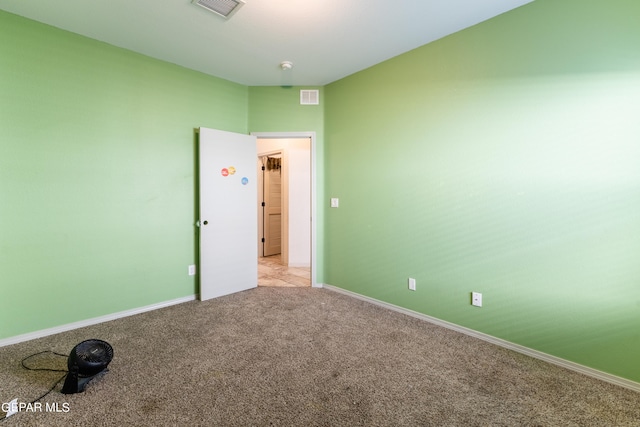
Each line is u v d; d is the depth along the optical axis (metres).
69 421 1.47
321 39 2.60
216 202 3.33
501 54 2.22
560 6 1.96
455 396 1.69
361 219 3.30
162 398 1.65
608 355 1.85
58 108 2.42
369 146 3.18
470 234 2.43
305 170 4.95
